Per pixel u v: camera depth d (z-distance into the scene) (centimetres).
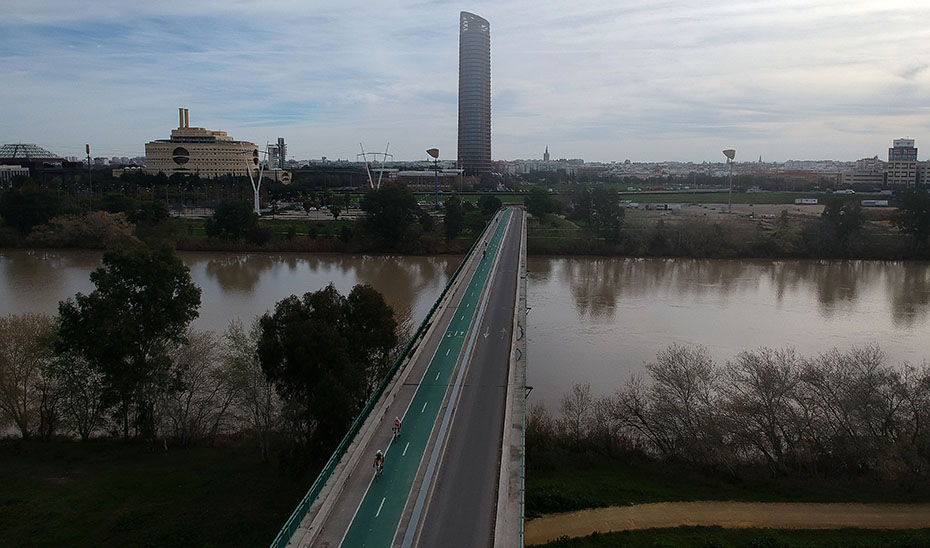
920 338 11406
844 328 12056
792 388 6925
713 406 7275
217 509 5934
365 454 5409
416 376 7244
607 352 10531
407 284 15875
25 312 12144
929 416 6391
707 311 13388
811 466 6619
